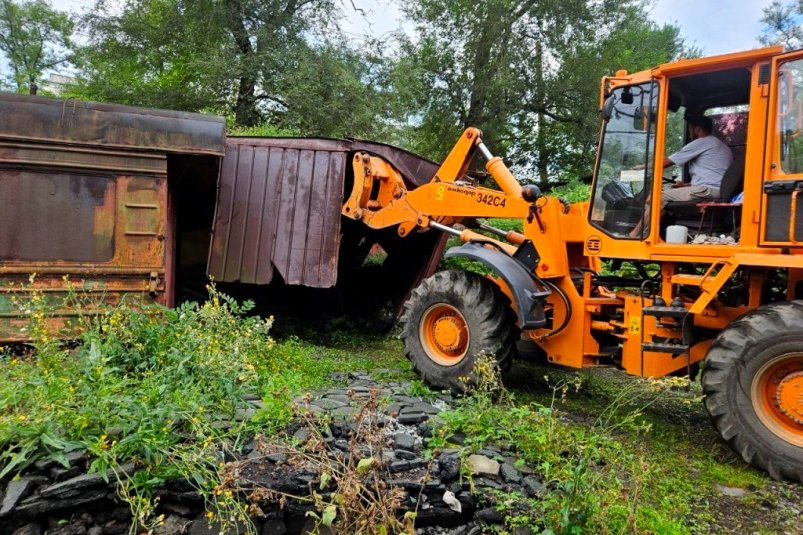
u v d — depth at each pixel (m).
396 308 6.95
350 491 2.31
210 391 3.23
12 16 27.34
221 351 3.55
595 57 17.78
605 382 5.14
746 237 3.41
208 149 4.97
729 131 4.00
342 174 6.03
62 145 4.54
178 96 15.32
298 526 2.59
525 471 2.90
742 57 3.38
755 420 3.18
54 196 4.54
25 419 2.57
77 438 2.62
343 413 3.38
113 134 4.68
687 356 3.71
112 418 2.73
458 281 4.37
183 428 2.90
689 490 3.02
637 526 2.48
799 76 3.23
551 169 20.38
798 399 3.09
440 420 3.39
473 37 17.48
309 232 6.00
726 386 3.27
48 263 4.50
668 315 3.64
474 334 4.20
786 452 3.08
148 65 17.00
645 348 3.72
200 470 2.58
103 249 4.67
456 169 5.30
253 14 15.02
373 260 8.45
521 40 17.83
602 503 2.54
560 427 3.33
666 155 3.93
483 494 2.72
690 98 4.07
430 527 2.71
